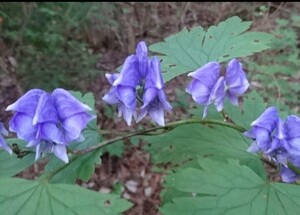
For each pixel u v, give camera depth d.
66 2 0.68
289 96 0.51
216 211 0.16
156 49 0.23
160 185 0.52
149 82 0.17
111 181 0.53
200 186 0.17
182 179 0.17
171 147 0.21
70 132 0.16
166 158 0.21
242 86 0.18
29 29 0.64
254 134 0.18
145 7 0.79
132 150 0.55
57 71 0.61
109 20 0.71
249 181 0.17
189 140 0.21
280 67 0.53
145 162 0.54
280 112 0.24
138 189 0.52
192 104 0.56
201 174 0.17
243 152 0.20
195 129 0.21
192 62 0.23
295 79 0.56
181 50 0.23
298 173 0.18
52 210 0.16
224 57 0.22
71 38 0.69
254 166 0.20
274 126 0.17
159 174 0.53
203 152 0.21
